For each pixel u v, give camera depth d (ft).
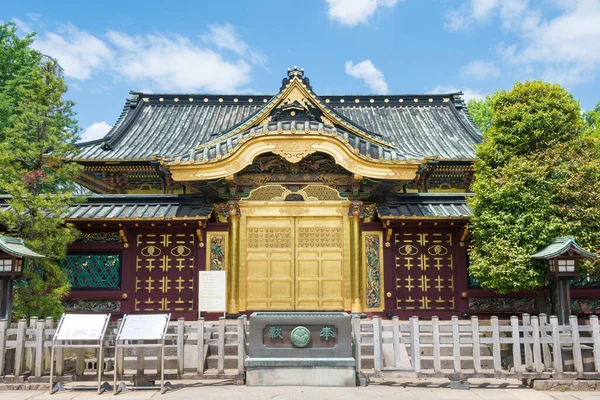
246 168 48.88
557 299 37.50
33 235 40.88
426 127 81.76
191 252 48.01
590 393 28.89
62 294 41.04
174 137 77.00
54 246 41.24
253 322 31.12
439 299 48.06
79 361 31.07
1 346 30.17
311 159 48.42
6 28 100.07
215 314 46.83
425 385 30.68
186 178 44.62
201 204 48.73
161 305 47.21
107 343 31.30
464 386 29.86
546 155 40.78
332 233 49.01
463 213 47.83
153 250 47.91
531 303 47.91
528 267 39.55
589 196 39.52
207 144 48.37
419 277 48.37
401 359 35.53
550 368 31.01
